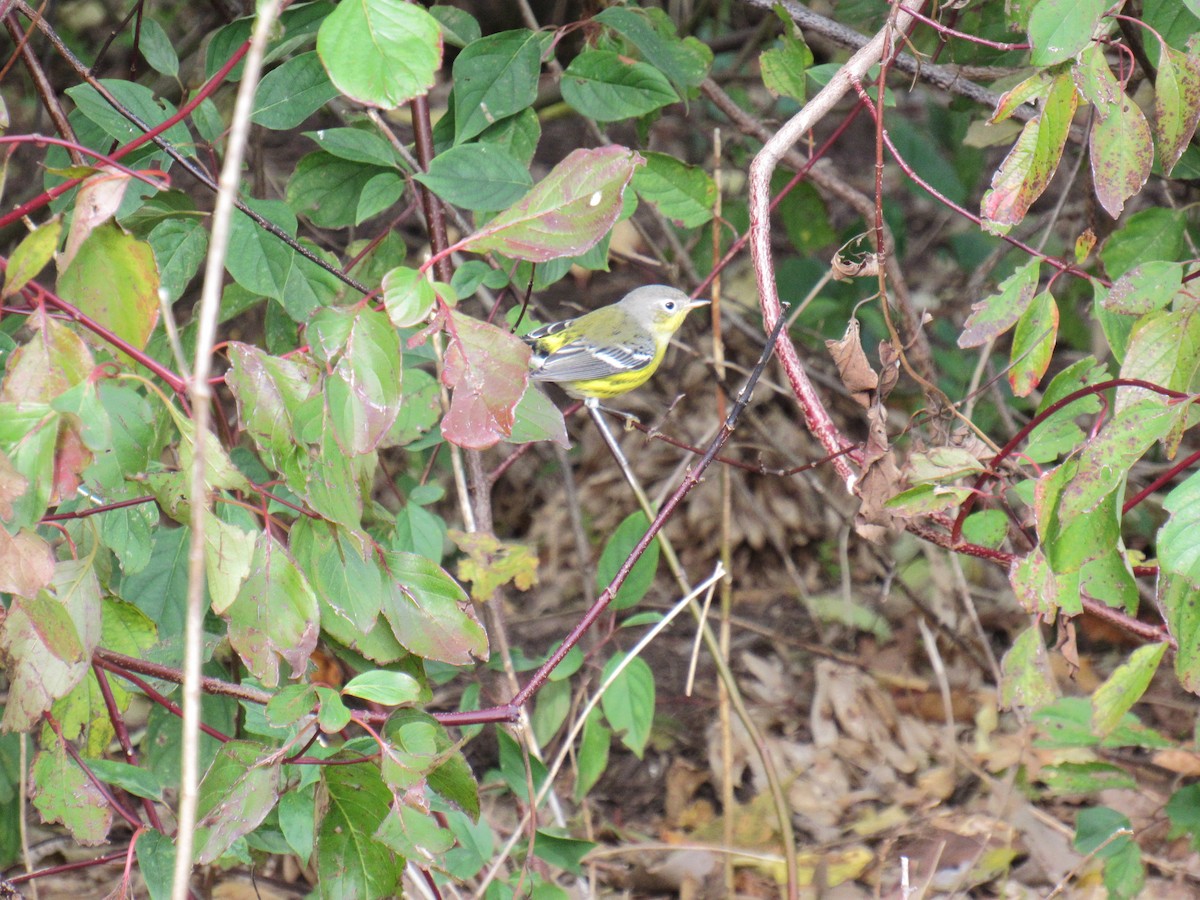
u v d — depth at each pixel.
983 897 7.44
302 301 5.58
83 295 3.52
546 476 11.54
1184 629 4.07
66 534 4.04
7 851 6.39
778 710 9.21
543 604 10.62
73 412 3.23
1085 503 3.90
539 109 11.37
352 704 6.61
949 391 9.85
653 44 6.24
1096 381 4.83
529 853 5.13
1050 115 4.10
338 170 6.35
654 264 9.03
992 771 8.48
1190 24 5.89
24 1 5.83
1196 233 7.26
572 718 7.86
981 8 7.52
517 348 3.44
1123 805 8.04
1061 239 9.90
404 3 3.31
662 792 8.59
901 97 13.78
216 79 3.74
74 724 4.63
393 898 4.22
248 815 3.83
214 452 3.49
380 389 3.49
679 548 10.73
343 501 3.71
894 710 9.09
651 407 11.41
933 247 12.02
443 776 4.17
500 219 3.49
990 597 9.98
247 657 3.70
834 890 7.48
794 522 10.61
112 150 6.08
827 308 10.78
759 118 10.13
